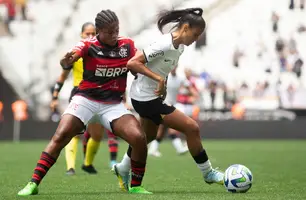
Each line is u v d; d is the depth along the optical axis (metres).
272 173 35.81
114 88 23.47
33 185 22.97
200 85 90.94
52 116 86.75
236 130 87.88
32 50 96.75
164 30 25.81
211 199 21.28
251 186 26.06
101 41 22.91
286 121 88.81
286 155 54.91
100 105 23.42
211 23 101.31
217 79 94.00
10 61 95.44
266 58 98.56
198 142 24.14
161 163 45.34
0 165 42.19
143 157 23.52
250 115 92.38
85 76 23.23
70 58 22.38
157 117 24.06
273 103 93.12
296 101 92.81
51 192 24.44
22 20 97.94
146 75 22.62
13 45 96.56
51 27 98.56
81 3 100.25
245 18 101.94
